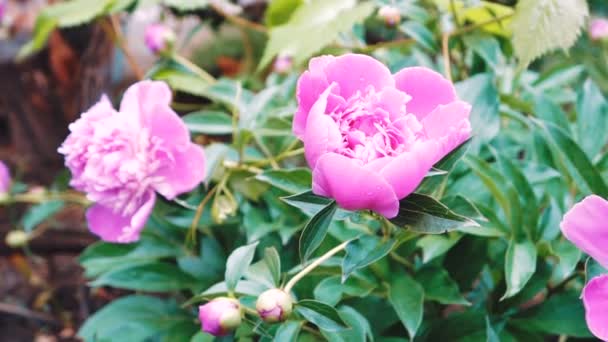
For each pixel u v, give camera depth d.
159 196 1.00
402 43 1.12
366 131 0.75
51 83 1.80
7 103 1.86
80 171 0.95
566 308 0.95
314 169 0.74
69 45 1.71
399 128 0.75
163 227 1.11
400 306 0.90
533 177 0.98
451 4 1.06
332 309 0.80
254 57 1.89
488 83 0.98
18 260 1.54
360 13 1.05
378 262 0.93
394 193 0.73
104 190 0.94
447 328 0.97
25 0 1.79
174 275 1.07
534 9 0.90
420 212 0.76
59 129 1.90
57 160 1.95
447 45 1.05
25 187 1.25
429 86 0.78
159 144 0.92
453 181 0.98
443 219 0.76
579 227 0.76
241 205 1.05
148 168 0.93
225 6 1.45
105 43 1.63
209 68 2.02
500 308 0.97
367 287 0.93
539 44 0.89
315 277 0.98
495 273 1.01
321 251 0.95
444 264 1.00
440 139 0.73
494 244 1.01
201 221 1.05
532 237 0.92
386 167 0.72
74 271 1.72
